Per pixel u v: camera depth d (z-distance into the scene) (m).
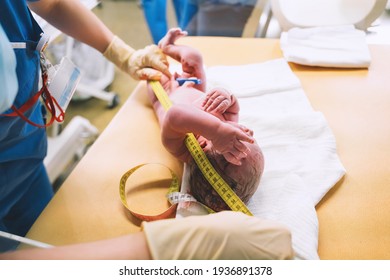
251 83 0.94
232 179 0.61
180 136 0.66
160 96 0.82
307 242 0.56
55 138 1.51
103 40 0.95
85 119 1.78
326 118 0.84
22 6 0.69
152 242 0.46
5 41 0.42
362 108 0.86
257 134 0.78
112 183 0.71
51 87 0.72
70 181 0.71
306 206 0.61
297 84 0.92
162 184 0.70
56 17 0.86
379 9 1.05
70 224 0.63
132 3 2.66
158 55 0.93
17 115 0.66
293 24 1.13
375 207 0.64
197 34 1.48
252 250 0.48
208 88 0.93
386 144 0.76
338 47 1.02
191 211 0.63
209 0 1.36
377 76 0.96
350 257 0.56
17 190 0.83
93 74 1.96
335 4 1.12
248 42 1.15
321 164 0.70
